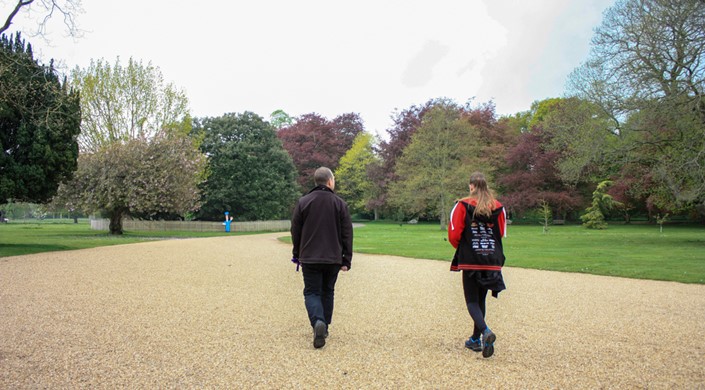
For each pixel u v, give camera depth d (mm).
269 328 5027
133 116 30891
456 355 4105
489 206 4191
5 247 14906
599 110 20938
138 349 4199
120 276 8969
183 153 27984
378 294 7344
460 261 4152
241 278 8984
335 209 4602
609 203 35625
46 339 4500
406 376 3545
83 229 36375
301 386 3314
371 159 56781
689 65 18375
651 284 8672
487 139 45312
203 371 3619
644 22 18578
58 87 16609
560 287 8258
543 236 25188
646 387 3361
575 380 3494
